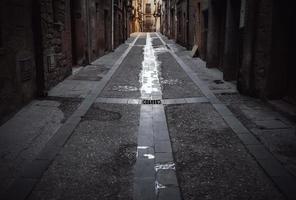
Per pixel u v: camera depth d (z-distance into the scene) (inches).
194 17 705.0
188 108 275.7
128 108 276.8
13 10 248.8
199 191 143.8
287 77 273.3
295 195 138.9
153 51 791.1
